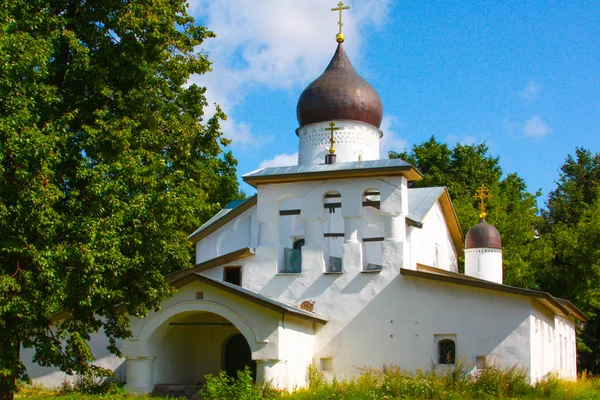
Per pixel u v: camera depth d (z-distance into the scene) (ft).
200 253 101.14
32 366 83.61
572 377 108.37
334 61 111.34
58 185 59.11
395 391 66.85
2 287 49.57
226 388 60.90
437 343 76.07
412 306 77.41
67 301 56.65
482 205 111.04
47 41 56.70
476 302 75.00
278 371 70.95
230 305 73.10
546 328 85.05
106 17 63.16
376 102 109.09
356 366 78.02
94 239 53.31
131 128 61.00
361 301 79.25
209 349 86.17
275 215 83.92
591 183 184.14
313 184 82.69
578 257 135.44
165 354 78.84
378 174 80.28
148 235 58.65
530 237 134.00
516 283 129.80
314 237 82.02
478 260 106.22
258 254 83.51
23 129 51.26
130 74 62.34
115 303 64.03
